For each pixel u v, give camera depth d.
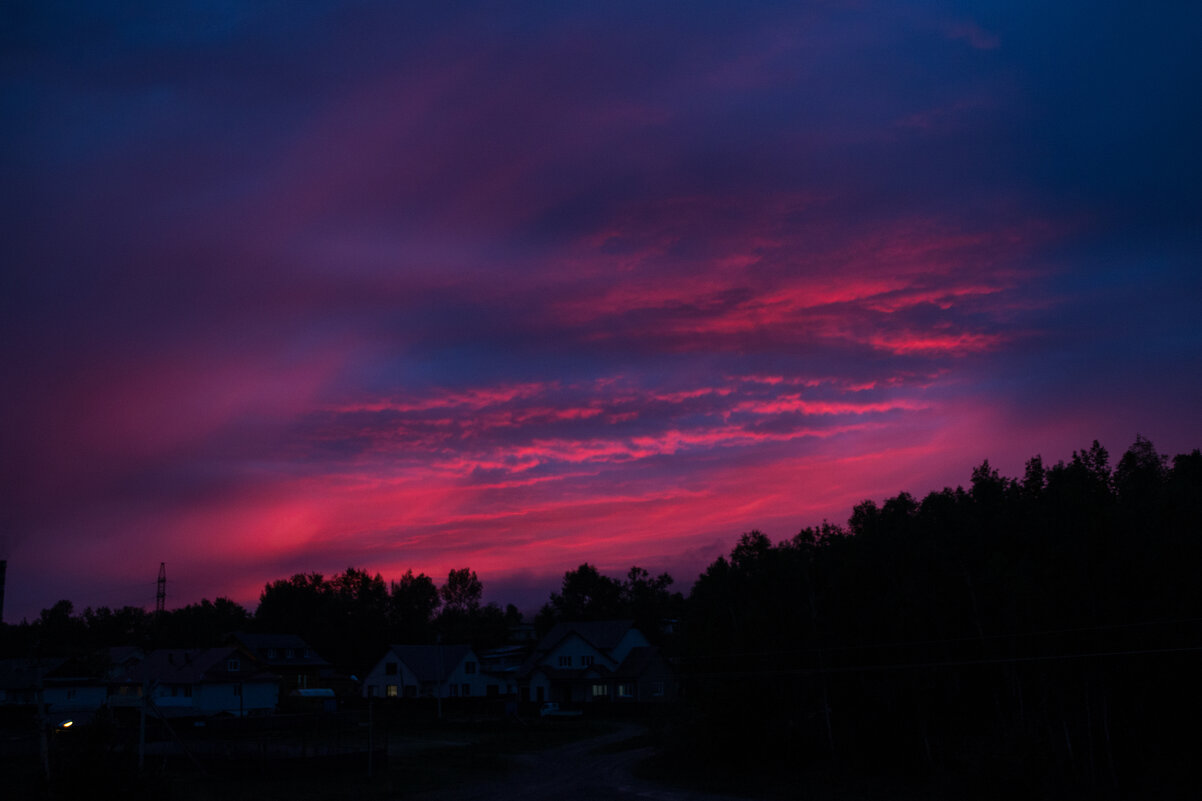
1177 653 35.22
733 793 40.31
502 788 41.19
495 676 101.75
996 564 39.38
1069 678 36.53
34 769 40.25
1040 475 43.81
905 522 47.44
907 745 45.31
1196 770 35.72
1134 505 38.69
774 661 48.28
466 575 163.75
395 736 65.94
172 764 44.19
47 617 117.56
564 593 142.25
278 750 49.12
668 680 84.31
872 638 47.09
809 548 51.69
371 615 128.12
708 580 55.00
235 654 78.62
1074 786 35.69
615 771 47.78
